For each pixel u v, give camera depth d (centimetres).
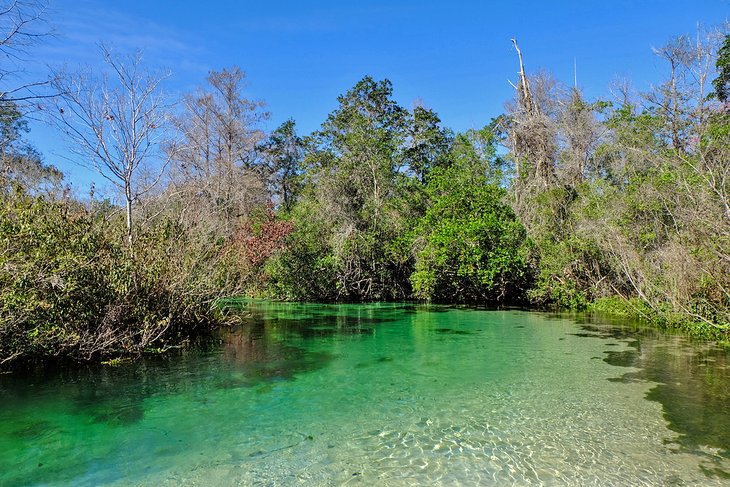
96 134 1230
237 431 593
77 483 465
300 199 2870
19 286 802
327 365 926
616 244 1605
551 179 2275
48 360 930
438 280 2039
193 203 1853
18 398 719
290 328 1394
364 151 2536
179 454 529
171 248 1205
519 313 1700
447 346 1102
